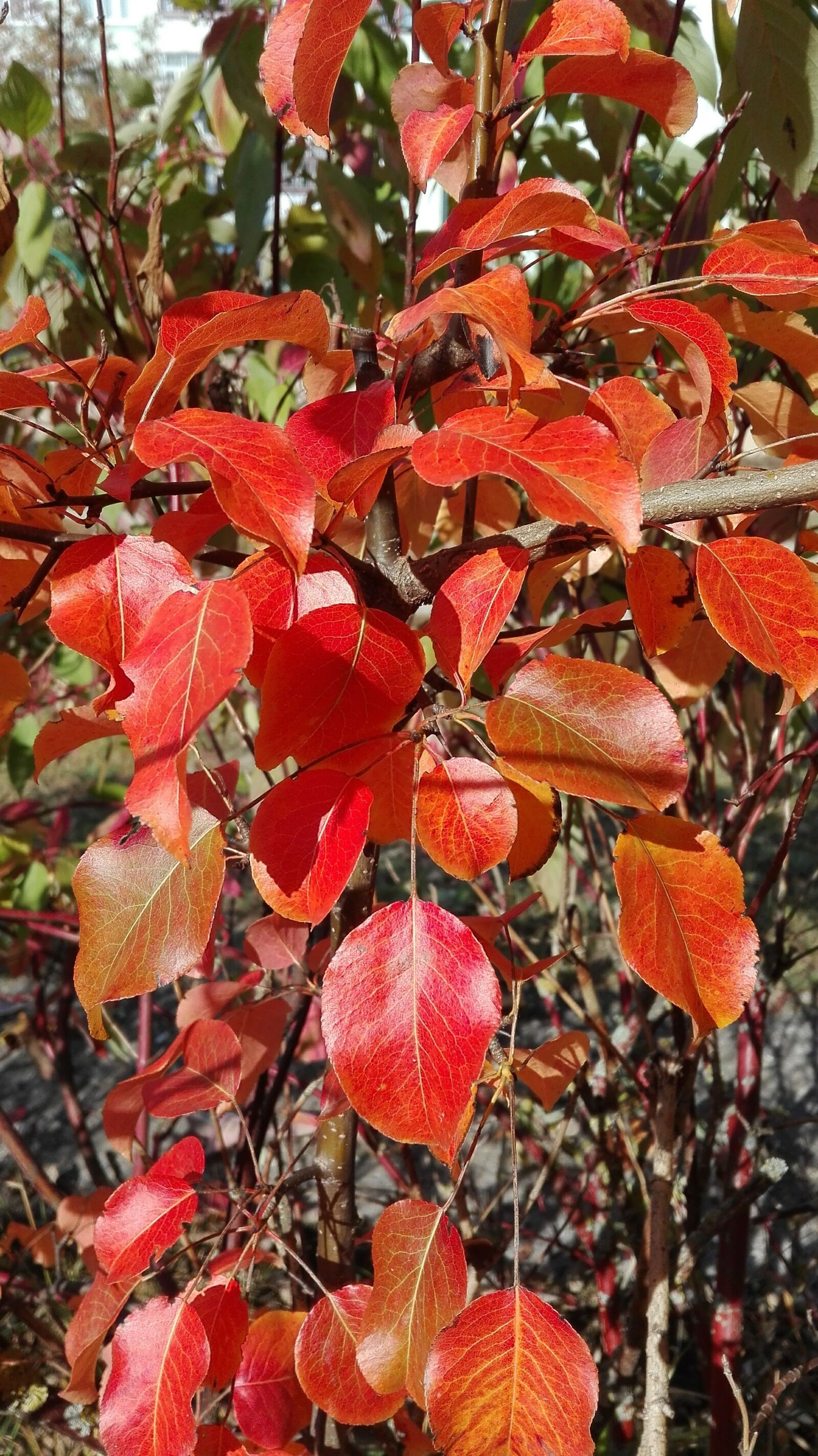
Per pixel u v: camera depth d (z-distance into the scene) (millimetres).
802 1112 1477
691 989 369
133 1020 1769
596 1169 1100
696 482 380
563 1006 1563
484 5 451
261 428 323
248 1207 632
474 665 368
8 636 1275
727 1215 817
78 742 501
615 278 726
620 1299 1078
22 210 870
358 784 371
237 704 1022
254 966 672
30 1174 1049
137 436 320
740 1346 945
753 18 576
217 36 807
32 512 441
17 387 387
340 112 896
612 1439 1043
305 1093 681
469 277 432
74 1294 1158
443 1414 373
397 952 345
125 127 1100
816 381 470
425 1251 410
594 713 366
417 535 574
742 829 878
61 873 1299
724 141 611
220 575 884
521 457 320
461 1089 334
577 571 586
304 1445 627
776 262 421
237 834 537
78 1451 1021
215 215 1025
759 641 373
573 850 1131
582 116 891
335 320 497
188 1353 439
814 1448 1034
